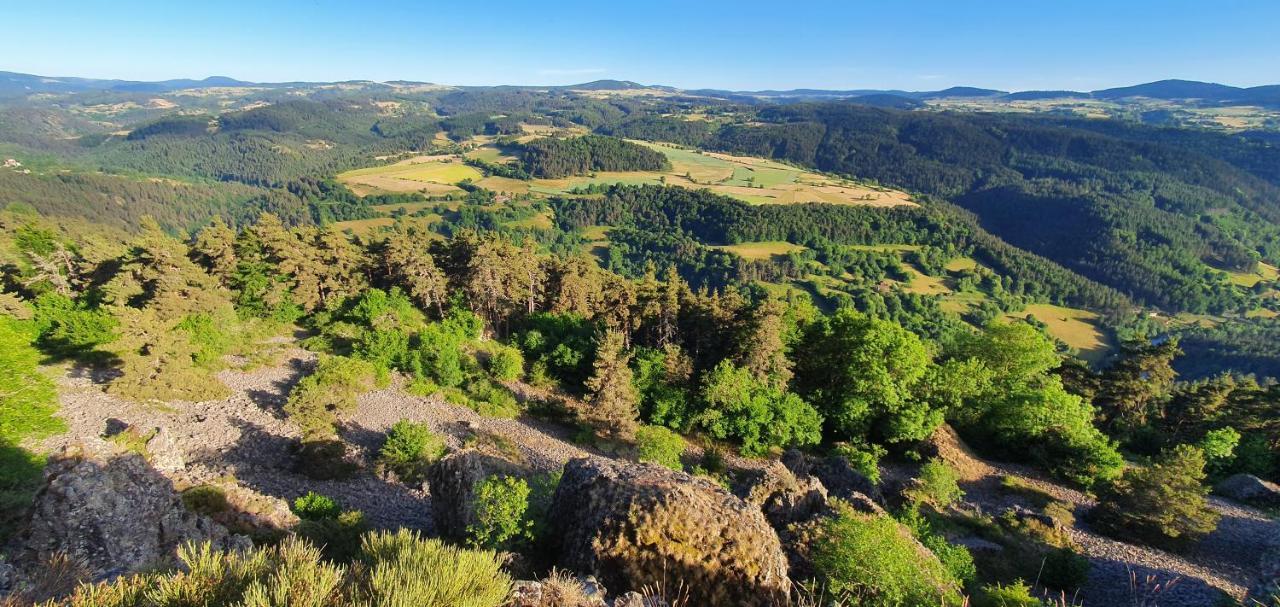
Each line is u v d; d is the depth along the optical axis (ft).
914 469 125.49
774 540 49.01
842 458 108.47
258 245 189.78
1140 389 160.66
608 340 134.51
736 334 152.25
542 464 113.39
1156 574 79.00
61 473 48.11
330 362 131.34
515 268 188.55
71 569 41.32
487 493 56.08
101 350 127.44
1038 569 78.43
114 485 49.26
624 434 131.95
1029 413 128.06
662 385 141.79
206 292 152.46
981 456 132.67
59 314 135.03
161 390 113.91
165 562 32.35
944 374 141.49
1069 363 185.78
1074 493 116.78
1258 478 121.29
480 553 31.12
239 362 141.79
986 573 76.48
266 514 63.05
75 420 99.50
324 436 106.32
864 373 135.95
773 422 131.03
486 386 147.23
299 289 175.22
